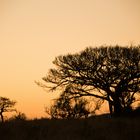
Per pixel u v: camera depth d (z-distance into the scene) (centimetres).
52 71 8375
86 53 8106
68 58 8194
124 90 7719
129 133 2611
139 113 6169
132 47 8206
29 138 2598
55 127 2950
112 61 7900
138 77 7906
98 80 7956
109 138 2492
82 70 8019
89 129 2789
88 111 8338
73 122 3198
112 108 7681
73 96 8312
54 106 8381
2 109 11956
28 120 3481
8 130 2831
